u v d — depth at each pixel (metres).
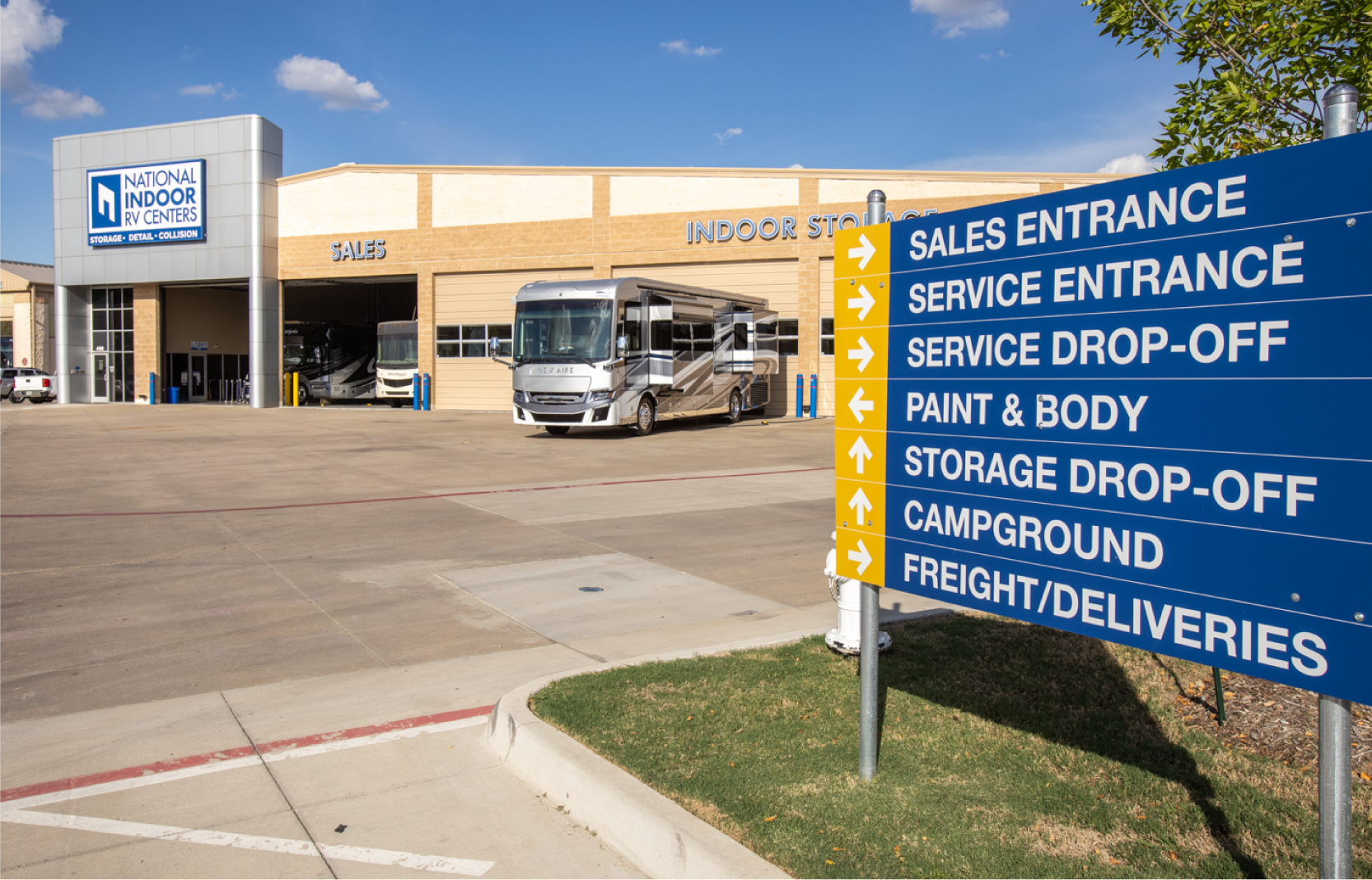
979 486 3.38
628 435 21.30
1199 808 3.64
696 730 4.44
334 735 4.73
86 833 3.74
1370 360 2.35
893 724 4.52
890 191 27.27
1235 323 2.63
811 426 24.31
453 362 31.91
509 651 6.07
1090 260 2.99
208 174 34.44
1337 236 2.41
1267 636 2.59
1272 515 2.57
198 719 4.95
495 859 3.54
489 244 31.09
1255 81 5.04
